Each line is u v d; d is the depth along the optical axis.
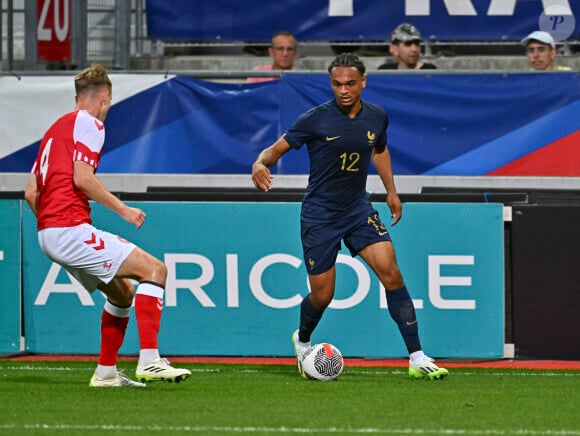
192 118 37.44
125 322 24.08
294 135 25.33
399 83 36.91
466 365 30.12
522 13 40.75
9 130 38.03
